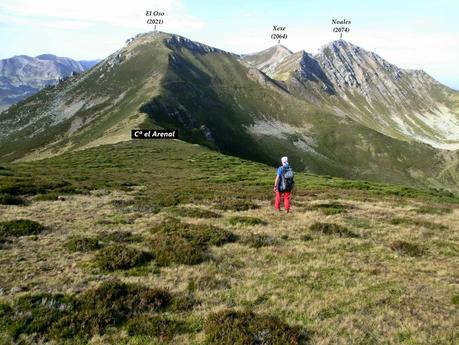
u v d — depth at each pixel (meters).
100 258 13.51
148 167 77.81
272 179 60.50
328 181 64.62
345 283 12.58
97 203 25.77
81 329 8.95
